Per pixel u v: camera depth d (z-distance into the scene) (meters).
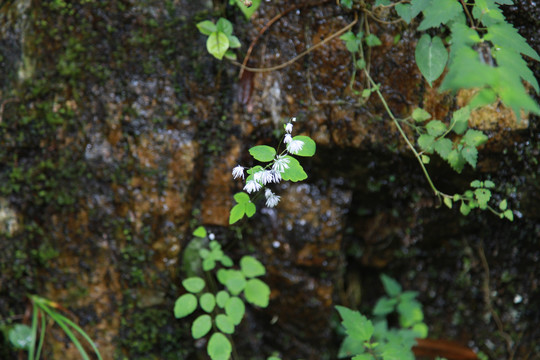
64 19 0.70
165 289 0.73
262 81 0.71
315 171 0.75
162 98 0.71
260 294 0.72
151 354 0.75
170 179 0.71
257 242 0.76
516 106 0.54
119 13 0.70
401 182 0.75
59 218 0.72
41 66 0.71
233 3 0.71
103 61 0.70
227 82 0.72
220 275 0.72
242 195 0.63
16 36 0.71
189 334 0.77
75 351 0.74
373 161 0.73
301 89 0.71
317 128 0.71
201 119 0.72
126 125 0.71
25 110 0.71
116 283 0.73
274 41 0.71
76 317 0.73
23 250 0.73
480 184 0.67
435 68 0.65
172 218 0.72
